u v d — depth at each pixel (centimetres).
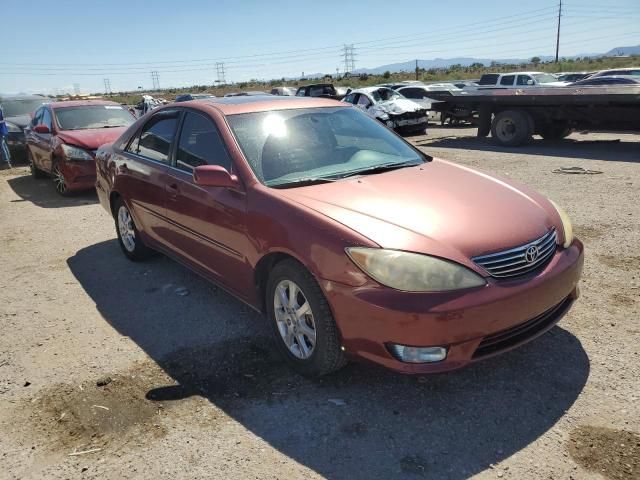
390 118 1706
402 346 274
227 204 363
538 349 344
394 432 276
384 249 275
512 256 288
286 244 313
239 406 304
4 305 466
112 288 493
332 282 288
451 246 279
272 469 255
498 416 283
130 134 530
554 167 984
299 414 294
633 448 254
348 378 326
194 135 422
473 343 274
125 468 261
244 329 397
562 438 264
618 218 611
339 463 256
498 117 1357
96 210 812
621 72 2156
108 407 309
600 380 308
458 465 251
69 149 884
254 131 390
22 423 300
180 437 280
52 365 360
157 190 455
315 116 426
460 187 347
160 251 496
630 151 1157
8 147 1352
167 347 376
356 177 363
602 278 444
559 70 5275
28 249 630
